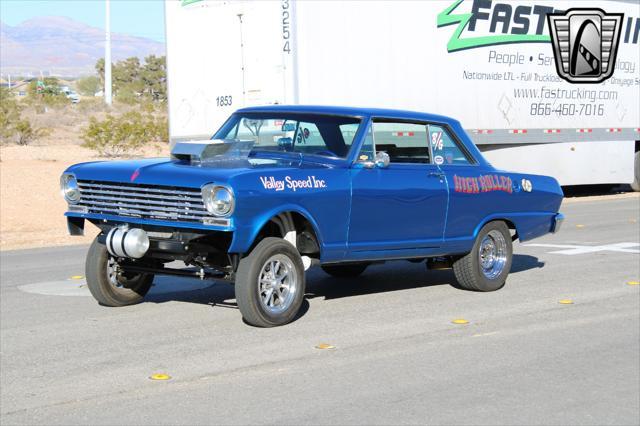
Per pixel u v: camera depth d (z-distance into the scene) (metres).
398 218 9.04
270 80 17.52
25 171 26.06
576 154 23.09
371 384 6.48
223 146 8.42
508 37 21.22
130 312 8.98
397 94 19.00
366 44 18.38
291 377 6.64
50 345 7.66
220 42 18.09
